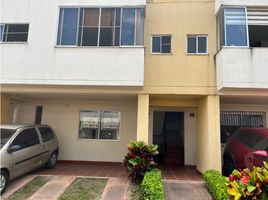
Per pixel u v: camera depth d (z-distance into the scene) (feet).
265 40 35.29
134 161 26.84
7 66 30.45
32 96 36.17
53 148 32.94
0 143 24.32
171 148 40.45
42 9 31.30
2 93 32.96
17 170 24.73
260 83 27.37
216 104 30.37
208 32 32.01
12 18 31.65
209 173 25.53
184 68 31.40
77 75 29.55
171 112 42.80
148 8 33.09
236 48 27.99
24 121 38.99
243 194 10.99
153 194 18.40
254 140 26.07
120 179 27.89
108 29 30.32
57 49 30.17
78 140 38.17
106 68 29.40
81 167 34.42
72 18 30.91
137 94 31.68
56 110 38.96
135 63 29.35
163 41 32.71
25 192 23.09
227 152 30.81
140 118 30.48
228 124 38.22
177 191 24.49
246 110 37.76
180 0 33.01
